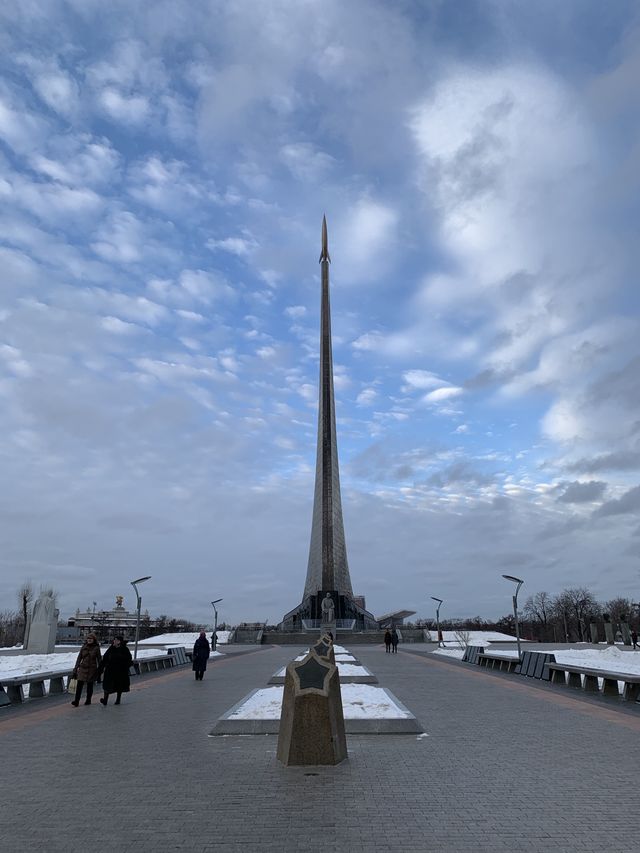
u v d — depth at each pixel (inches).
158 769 268.4
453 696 528.7
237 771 263.9
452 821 200.4
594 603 3122.5
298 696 280.1
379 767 269.9
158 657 839.7
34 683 546.9
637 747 313.3
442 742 326.0
